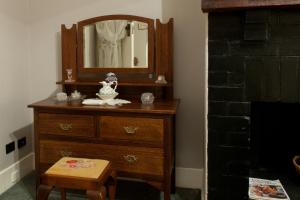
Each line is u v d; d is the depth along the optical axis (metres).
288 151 2.21
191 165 2.57
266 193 1.93
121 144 2.11
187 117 2.52
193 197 2.41
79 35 2.55
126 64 2.49
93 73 2.58
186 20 2.42
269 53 1.86
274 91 1.89
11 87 2.57
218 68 1.95
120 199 2.36
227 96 1.96
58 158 2.23
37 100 2.82
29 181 2.68
